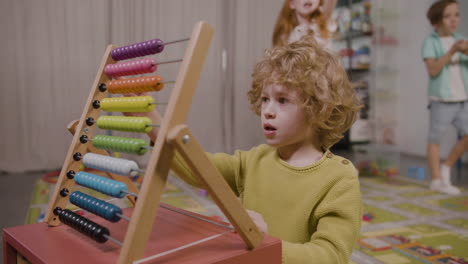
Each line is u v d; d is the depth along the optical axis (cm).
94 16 338
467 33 338
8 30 321
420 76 416
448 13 288
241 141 404
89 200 66
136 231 50
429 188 293
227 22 389
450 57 281
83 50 338
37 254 56
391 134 345
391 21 344
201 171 51
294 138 78
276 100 77
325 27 321
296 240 77
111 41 343
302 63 75
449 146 391
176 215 73
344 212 72
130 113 74
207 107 390
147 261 52
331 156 82
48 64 332
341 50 334
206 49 57
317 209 75
